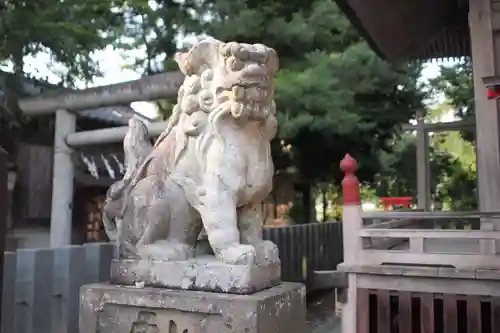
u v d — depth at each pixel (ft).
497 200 14.48
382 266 12.44
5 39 22.27
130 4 25.67
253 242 6.72
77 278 11.81
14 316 10.64
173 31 25.16
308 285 24.88
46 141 26.76
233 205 6.28
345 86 26.23
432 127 27.17
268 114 6.46
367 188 53.11
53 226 22.13
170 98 20.57
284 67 24.53
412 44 23.80
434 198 44.88
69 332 11.48
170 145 6.90
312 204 37.09
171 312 6.03
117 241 6.86
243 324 5.60
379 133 31.17
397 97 30.45
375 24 20.02
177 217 6.55
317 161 30.42
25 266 10.93
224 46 6.09
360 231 12.94
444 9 21.49
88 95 21.36
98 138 21.43
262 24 22.97
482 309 11.90
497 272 11.12
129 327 6.25
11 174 27.68
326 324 21.33
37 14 22.33
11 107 22.35
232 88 6.11
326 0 25.66
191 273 6.16
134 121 7.58
